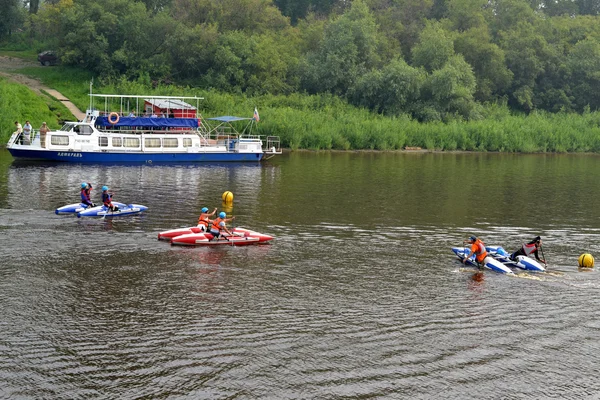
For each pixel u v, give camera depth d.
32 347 19.91
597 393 18.44
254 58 96.56
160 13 99.94
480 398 17.97
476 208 44.12
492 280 27.84
